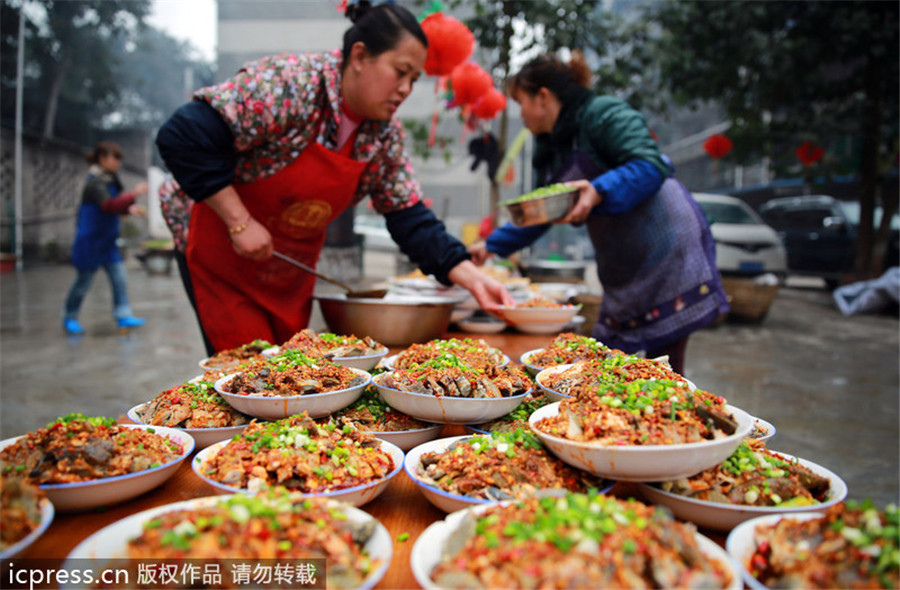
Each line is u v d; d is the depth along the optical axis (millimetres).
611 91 5352
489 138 5086
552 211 2410
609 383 1328
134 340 6770
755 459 1206
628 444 1077
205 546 843
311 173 2316
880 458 3568
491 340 2742
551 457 1207
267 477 1116
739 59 8102
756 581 837
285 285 2623
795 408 4531
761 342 7023
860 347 6781
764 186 14852
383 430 1467
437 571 861
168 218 2705
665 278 2748
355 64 2145
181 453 1271
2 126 14539
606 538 849
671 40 5516
